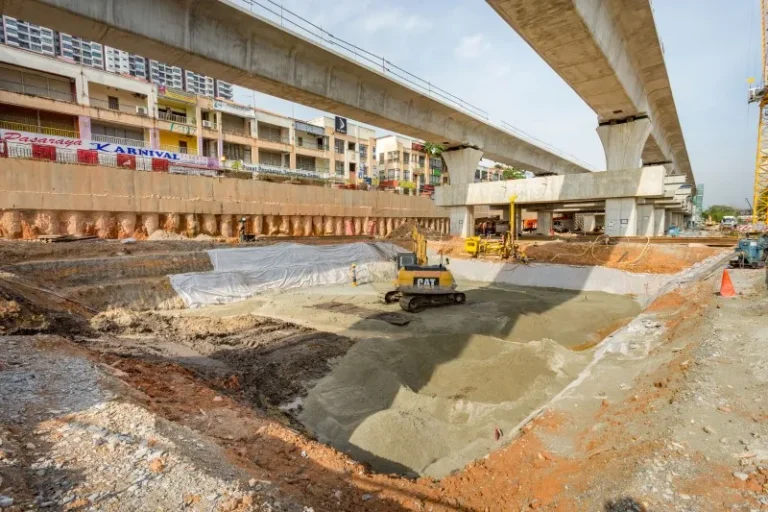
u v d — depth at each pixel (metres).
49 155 28.72
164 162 35.69
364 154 68.44
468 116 32.72
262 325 16.98
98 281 19.78
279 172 50.75
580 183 30.64
